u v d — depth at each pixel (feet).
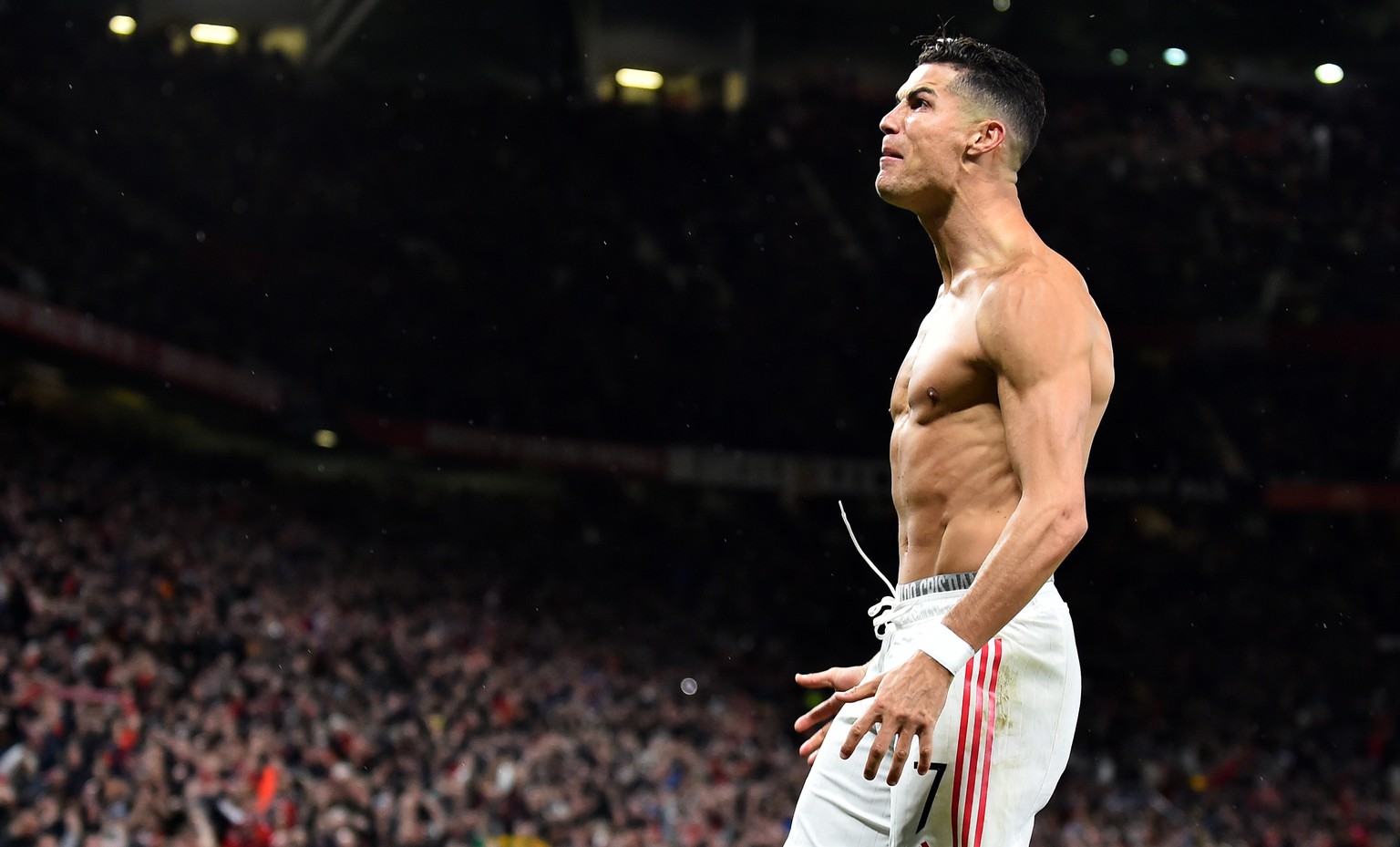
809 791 11.35
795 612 119.24
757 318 123.44
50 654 58.49
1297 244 122.42
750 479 122.21
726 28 120.26
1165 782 92.02
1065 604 10.17
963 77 10.68
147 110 102.37
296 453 112.68
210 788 50.49
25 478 81.56
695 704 93.76
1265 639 117.29
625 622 108.47
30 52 96.53
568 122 120.47
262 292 107.65
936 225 10.75
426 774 62.28
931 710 9.07
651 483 123.85
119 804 46.50
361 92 115.03
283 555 91.71
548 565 114.93
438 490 118.52
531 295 119.75
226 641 69.72
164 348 94.02
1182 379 124.26
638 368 121.60
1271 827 83.51
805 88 123.75
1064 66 126.11
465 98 118.11
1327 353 118.52
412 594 95.20
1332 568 121.60
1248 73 125.08
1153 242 124.06
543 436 118.62
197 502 93.71
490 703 77.41
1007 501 9.95
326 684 70.74
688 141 122.21
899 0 121.08
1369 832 84.79
